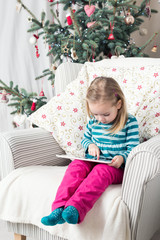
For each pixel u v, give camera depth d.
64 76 1.96
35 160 1.49
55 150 1.61
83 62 2.50
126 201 1.10
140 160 1.05
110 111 1.28
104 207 1.10
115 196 1.12
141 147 1.06
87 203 1.08
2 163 1.44
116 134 1.36
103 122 1.34
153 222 1.31
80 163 1.31
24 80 3.08
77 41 2.36
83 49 2.42
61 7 3.20
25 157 1.44
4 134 1.42
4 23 2.87
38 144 1.52
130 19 2.38
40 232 1.29
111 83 1.32
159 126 1.50
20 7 2.30
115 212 1.07
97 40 2.37
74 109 1.69
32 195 1.25
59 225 1.18
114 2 2.28
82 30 2.50
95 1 2.43
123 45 2.56
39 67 3.22
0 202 1.31
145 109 1.56
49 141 1.59
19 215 1.27
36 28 2.42
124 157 1.27
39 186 1.26
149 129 1.51
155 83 1.61
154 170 1.02
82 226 1.12
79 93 1.75
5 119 2.86
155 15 3.43
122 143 1.36
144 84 1.64
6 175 1.44
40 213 1.22
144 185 1.06
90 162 1.34
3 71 2.92
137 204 1.07
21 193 1.28
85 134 1.50
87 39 2.42
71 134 1.62
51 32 2.46
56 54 2.63
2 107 2.82
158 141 1.15
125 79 1.73
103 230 1.08
